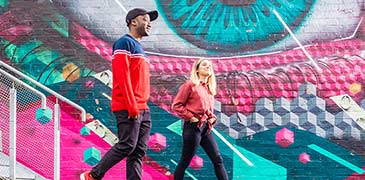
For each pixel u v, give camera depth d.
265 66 11.89
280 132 11.84
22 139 10.69
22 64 11.95
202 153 11.85
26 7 12.02
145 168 11.87
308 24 11.90
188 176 11.84
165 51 11.94
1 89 10.58
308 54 11.87
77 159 11.91
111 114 11.95
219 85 11.91
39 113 10.77
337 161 11.79
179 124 11.90
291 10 11.91
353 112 11.80
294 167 11.80
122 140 9.40
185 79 11.91
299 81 11.86
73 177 11.88
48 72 11.96
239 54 11.91
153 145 11.89
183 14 11.97
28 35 12.02
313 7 11.91
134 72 9.51
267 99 11.87
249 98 11.88
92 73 11.98
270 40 11.91
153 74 11.92
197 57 11.91
